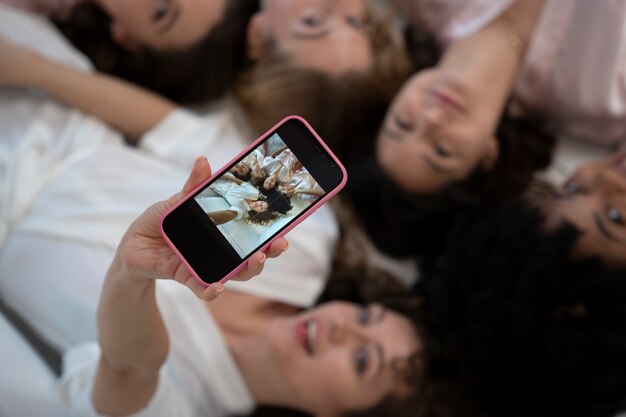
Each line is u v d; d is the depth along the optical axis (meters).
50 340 0.99
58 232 0.94
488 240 0.99
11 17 1.09
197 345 0.94
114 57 1.16
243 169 0.51
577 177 1.00
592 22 1.04
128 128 1.08
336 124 1.10
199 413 0.97
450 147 1.00
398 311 1.01
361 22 1.13
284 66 1.11
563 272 0.93
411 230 1.11
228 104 1.17
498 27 1.03
